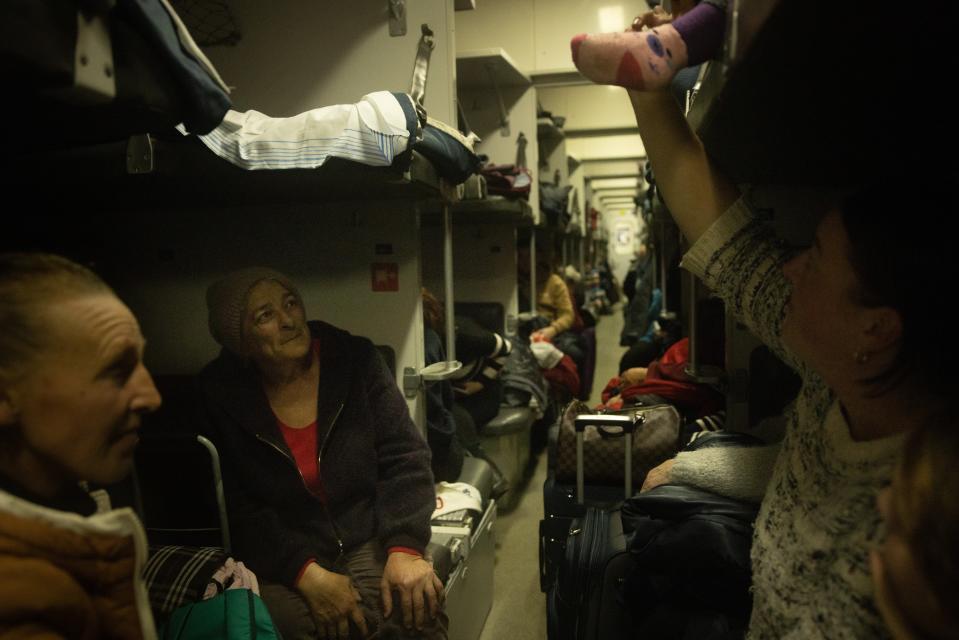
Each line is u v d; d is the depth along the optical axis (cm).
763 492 151
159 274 248
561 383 454
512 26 439
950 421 49
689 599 142
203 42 247
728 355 236
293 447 179
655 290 579
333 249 235
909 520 48
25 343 73
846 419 80
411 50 233
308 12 240
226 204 235
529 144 420
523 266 533
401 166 172
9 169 170
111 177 177
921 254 66
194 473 183
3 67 66
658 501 151
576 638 164
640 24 103
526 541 313
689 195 117
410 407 234
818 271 77
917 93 84
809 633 74
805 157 133
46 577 64
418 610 166
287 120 168
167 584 137
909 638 49
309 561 167
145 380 86
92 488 108
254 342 173
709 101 102
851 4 58
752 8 68
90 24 73
